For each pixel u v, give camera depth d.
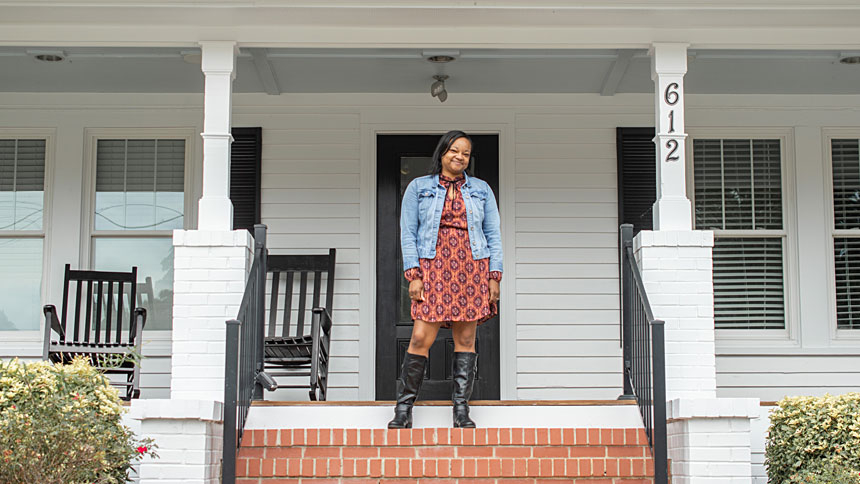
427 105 7.13
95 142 7.15
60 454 4.08
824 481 4.40
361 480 4.62
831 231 7.14
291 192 7.06
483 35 5.44
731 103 7.20
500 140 7.11
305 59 6.29
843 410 4.71
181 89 7.05
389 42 5.46
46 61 6.34
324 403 4.87
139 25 5.34
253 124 7.11
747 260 7.15
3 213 7.08
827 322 7.04
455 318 4.61
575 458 4.67
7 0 5.25
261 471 4.62
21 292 7.04
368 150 7.10
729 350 7.00
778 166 7.23
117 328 6.46
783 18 5.37
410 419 4.74
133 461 4.91
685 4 5.32
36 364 4.44
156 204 7.12
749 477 4.53
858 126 7.21
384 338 6.98
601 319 7.00
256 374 5.03
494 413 4.87
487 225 4.80
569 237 7.05
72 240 7.01
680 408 4.57
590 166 7.11
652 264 5.21
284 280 6.98
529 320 6.98
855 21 5.38
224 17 5.34
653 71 5.48
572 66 6.46
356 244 7.03
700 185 7.20
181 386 5.05
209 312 5.11
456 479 4.62
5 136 7.11
